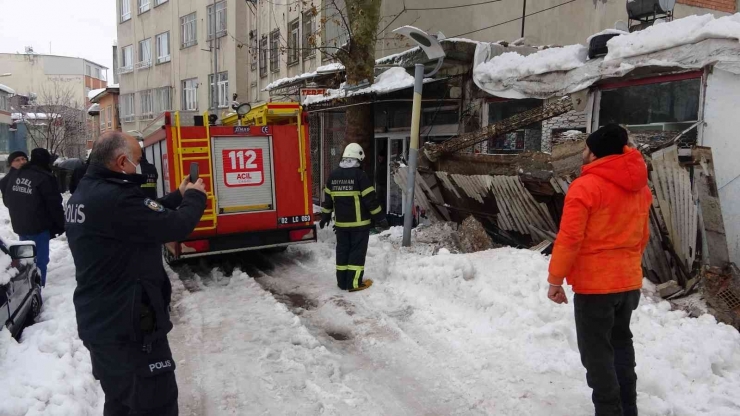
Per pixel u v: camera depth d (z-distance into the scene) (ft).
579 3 49.24
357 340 16.65
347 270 21.71
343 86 36.35
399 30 23.98
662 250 18.70
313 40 36.47
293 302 20.89
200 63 86.69
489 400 12.68
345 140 34.12
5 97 144.87
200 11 85.46
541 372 13.73
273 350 15.99
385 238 29.58
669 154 16.55
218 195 25.02
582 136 20.45
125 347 8.89
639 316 15.72
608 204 10.05
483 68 28.71
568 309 16.24
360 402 12.83
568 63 24.13
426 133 36.22
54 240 35.58
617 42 22.22
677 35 19.81
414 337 16.58
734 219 19.21
